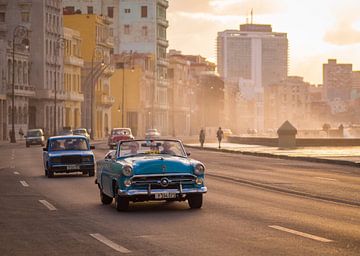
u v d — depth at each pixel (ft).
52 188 125.80
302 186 122.42
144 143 93.61
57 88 558.56
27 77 518.78
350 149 313.53
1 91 479.41
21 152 297.94
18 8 535.19
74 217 83.15
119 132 335.26
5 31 532.73
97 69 603.67
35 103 535.19
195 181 87.45
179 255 57.11
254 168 177.68
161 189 86.38
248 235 66.49
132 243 63.26
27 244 64.08
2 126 481.05
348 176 148.36
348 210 86.07
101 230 71.92
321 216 80.12
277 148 326.03
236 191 112.88
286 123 349.41
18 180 146.41
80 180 145.48
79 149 158.61
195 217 80.43
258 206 90.99
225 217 80.07
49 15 545.03
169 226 73.56
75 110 594.24
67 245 63.21
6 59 484.74
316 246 59.93
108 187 92.84
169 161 87.25
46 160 157.79
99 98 619.26
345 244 60.80
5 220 81.00
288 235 66.08
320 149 312.09
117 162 89.81
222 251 58.44
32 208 93.30
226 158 238.48
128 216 82.79
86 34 618.44
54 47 552.41
